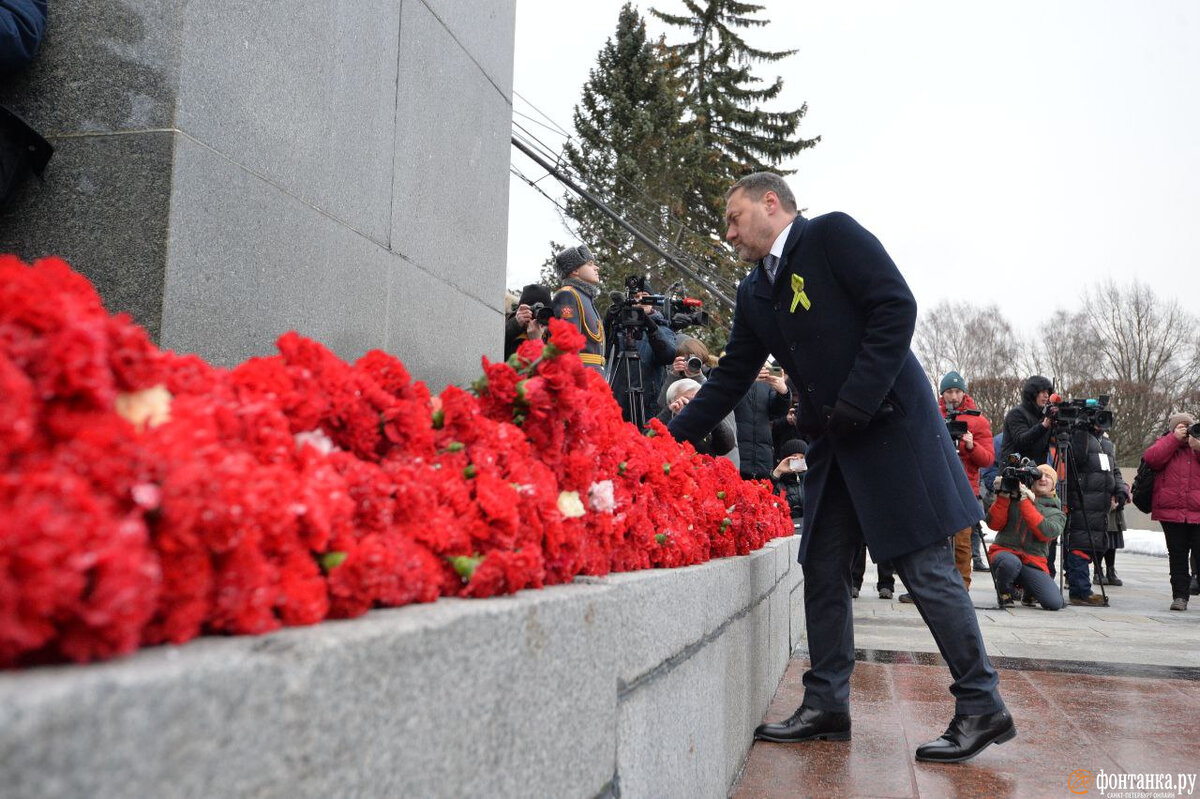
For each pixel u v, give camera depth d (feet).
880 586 36.42
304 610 3.86
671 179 111.45
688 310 26.76
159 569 3.16
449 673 4.24
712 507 12.09
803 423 13.80
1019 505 33.71
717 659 10.34
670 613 8.23
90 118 9.32
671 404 18.57
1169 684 18.60
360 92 12.40
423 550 5.19
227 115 9.85
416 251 14.07
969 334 188.75
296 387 5.05
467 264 15.98
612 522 8.08
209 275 9.58
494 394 7.24
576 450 7.75
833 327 12.94
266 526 3.75
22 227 9.29
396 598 4.66
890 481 12.71
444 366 15.06
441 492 5.63
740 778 11.79
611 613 6.54
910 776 11.89
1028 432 37.86
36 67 9.45
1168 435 33.91
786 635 20.17
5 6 8.95
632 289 22.81
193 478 3.29
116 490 3.11
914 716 15.49
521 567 5.61
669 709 8.22
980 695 12.65
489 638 4.65
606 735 6.43
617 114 112.47
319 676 3.33
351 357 12.17
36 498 2.76
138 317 9.02
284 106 10.75
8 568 2.63
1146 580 51.52
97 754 2.46
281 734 3.13
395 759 3.79
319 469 4.43
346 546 4.26
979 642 12.73
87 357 3.13
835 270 12.94
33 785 2.29
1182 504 33.37
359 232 12.37
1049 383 38.58
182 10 9.27
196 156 9.42
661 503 10.05
